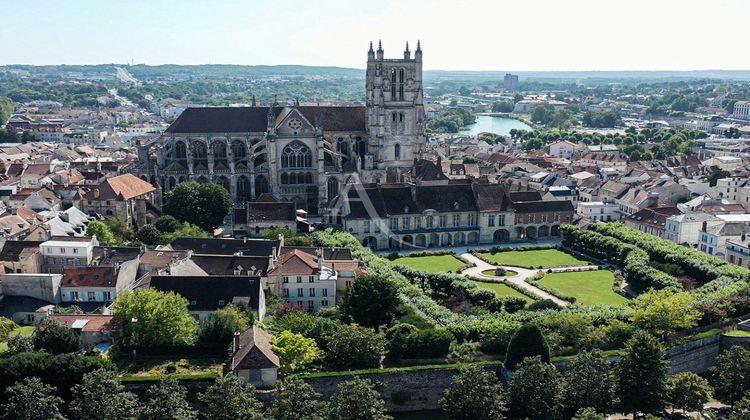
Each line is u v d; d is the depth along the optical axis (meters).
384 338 150.88
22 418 112.94
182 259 186.25
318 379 135.00
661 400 128.75
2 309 171.62
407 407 141.00
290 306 171.75
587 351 148.50
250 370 130.50
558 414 123.88
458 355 148.00
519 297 193.88
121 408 114.81
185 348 148.38
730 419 118.88
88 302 178.12
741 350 140.25
